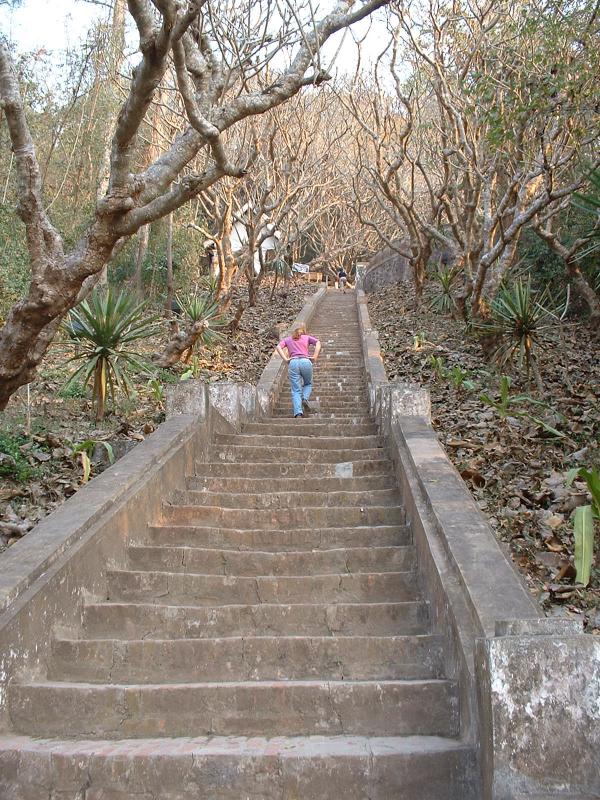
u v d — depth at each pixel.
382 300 23.78
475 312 14.98
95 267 6.18
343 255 39.41
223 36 9.60
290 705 4.05
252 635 4.90
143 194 6.25
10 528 6.51
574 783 3.15
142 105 5.70
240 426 10.33
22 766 3.66
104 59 15.87
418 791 3.50
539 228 13.45
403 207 20.05
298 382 12.05
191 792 3.56
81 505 5.65
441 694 4.01
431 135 19.41
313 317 21.61
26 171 6.09
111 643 4.57
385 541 6.14
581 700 3.22
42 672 4.45
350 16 6.99
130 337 9.52
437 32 14.48
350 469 7.91
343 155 26.67
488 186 14.43
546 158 11.46
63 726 4.07
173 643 4.55
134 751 3.67
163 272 21.53
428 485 5.94
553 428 9.14
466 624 4.04
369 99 19.31
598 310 14.14
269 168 19.28
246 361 15.61
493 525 6.67
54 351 12.94
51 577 4.62
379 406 10.66
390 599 5.32
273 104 6.70
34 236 6.14
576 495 7.04
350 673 4.46
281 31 8.74
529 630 3.39
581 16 10.20
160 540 6.32
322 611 4.97
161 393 10.65
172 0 5.27
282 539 6.27
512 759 3.18
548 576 5.96
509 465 8.05
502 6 13.55
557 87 9.91
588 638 3.27
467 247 15.58
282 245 22.98
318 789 3.52
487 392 11.43
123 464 6.70
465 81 14.37
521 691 3.23
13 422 9.34
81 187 18.11
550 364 12.51
